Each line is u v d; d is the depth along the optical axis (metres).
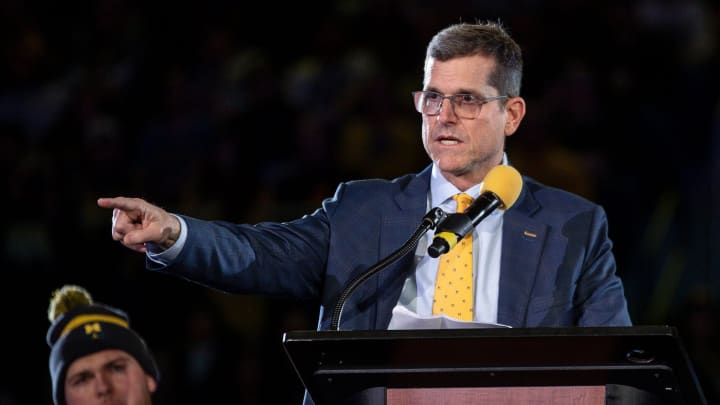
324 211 8.63
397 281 8.28
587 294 8.20
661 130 22.16
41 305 20.67
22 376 20.00
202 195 21.61
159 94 24.62
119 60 26.02
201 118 23.45
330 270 8.28
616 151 22.05
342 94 23.39
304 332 5.94
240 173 21.75
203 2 26.03
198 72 24.56
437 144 8.30
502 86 8.35
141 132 23.89
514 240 8.30
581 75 22.47
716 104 22.55
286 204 21.20
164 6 26.14
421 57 24.34
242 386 19.20
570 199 8.61
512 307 8.08
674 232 21.05
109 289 20.62
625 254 20.95
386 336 5.88
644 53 23.73
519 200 8.50
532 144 21.08
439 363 6.11
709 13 24.41
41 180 22.05
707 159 21.89
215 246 7.62
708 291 19.31
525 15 24.19
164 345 19.97
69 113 24.27
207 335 19.59
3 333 20.20
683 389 6.02
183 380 19.47
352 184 8.79
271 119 22.66
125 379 9.29
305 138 21.78
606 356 5.91
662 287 20.67
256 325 19.72
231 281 7.82
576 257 8.23
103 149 23.06
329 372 6.20
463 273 8.24
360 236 8.41
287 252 8.23
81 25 26.69
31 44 25.84
